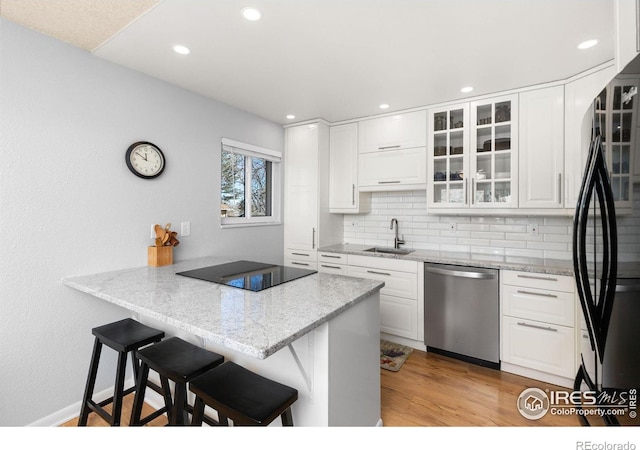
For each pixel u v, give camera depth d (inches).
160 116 90.2
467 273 97.2
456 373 93.4
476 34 67.3
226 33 67.2
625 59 41.2
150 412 74.4
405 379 90.1
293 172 138.6
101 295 60.3
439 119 113.0
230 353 63.6
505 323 92.6
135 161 83.3
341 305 53.6
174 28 65.5
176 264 90.1
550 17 61.1
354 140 131.8
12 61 63.1
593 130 43.4
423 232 129.4
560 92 90.7
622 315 34.1
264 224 130.3
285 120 132.9
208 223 105.5
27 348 65.9
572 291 82.2
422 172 116.0
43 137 67.5
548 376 87.4
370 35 67.9
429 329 105.6
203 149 103.2
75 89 72.4
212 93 101.3
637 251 30.5
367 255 118.3
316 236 132.3
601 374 39.9
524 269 88.7
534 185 94.8
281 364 56.6
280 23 63.7
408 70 85.0
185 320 46.2
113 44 71.6
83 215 74.1
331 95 104.0
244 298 57.4
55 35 68.0
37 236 66.9
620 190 34.4
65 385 71.7
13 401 64.2
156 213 89.7
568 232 100.5
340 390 54.9
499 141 101.4
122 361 61.4
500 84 94.4
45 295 68.2
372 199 142.6
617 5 42.5
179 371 52.7
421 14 60.6
